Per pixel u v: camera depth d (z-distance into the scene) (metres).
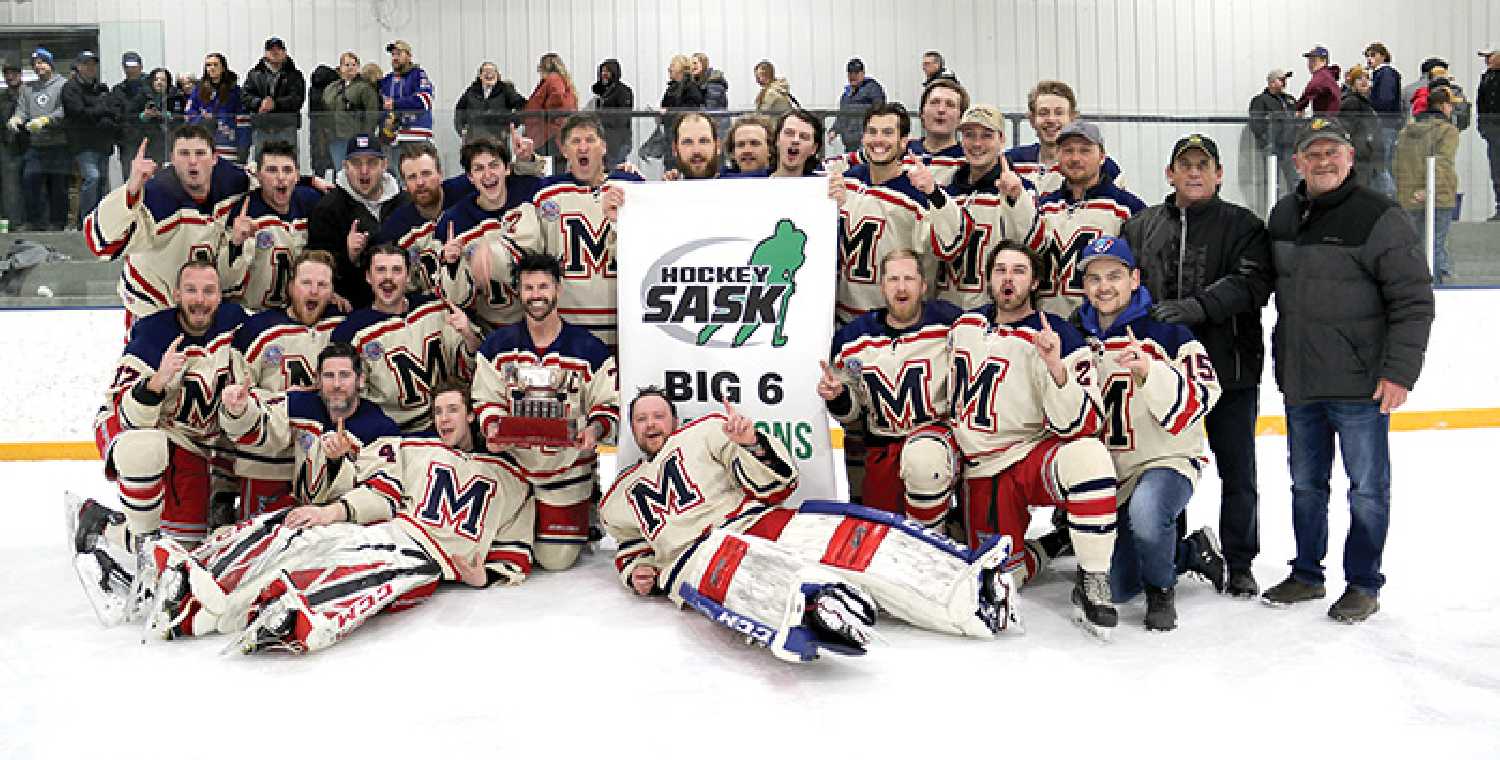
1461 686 3.61
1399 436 8.51
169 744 3.31
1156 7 15.75
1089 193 5.15
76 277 8.60
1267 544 5.46
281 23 14.70
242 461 5.04
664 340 5.05
